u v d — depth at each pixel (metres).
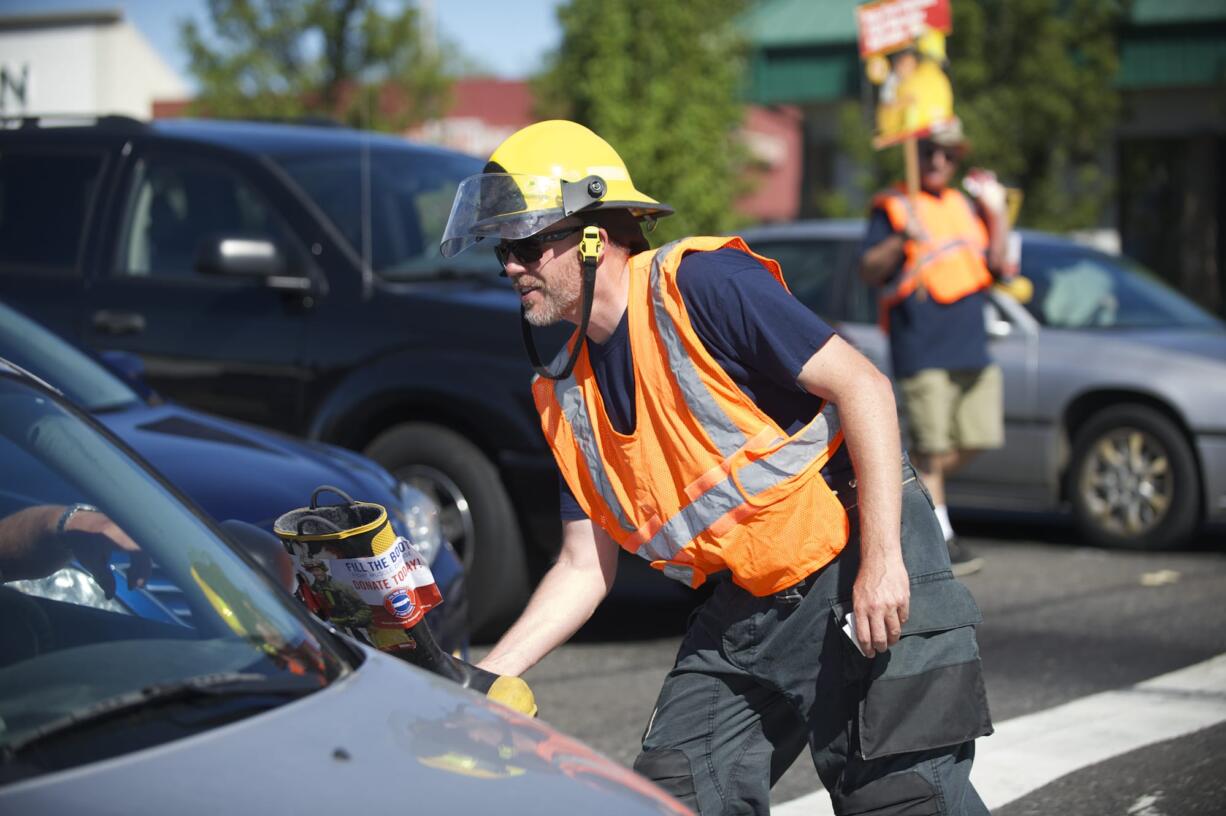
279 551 4.11
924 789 3.40
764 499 3.40
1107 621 7.82
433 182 8.59
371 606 3.29
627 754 5.83
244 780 2.32
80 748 2.45
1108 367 9.82
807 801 5.31
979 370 8.69
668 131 19.64
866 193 19.81
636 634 7.87
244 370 7.83
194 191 8.23
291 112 20.31
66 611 2.98
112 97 17.78
